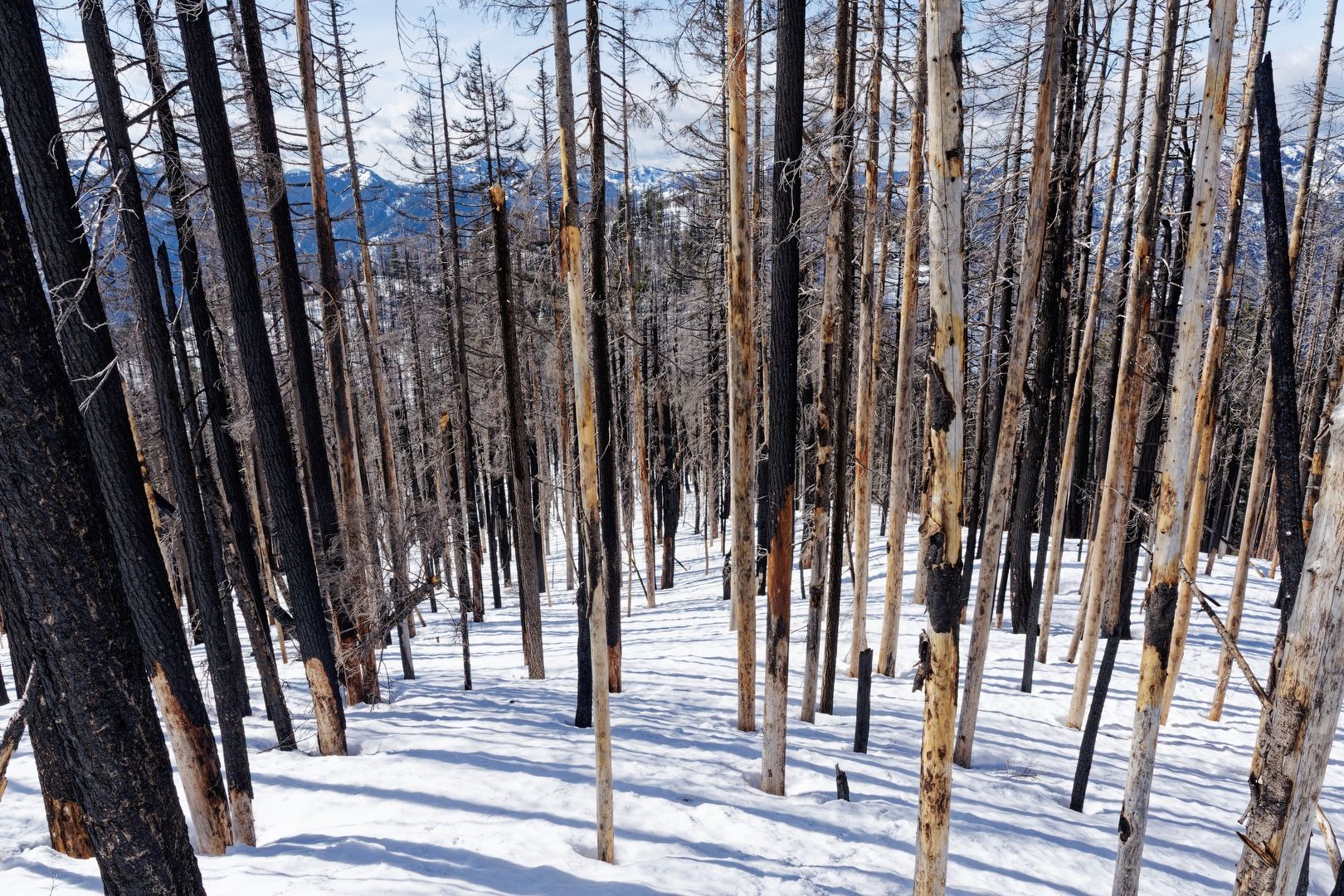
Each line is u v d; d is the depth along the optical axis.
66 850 6.55
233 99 8.38
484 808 7.51
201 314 9.17
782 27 7.24
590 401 6.12
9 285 2.57
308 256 11.84
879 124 11.03
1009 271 14.62
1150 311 12.46
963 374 3.79
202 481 8.78
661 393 26.23
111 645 2.89
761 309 18.19
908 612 16.44
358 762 8.82
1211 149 4.16
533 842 6.80
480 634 20.98
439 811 7.42
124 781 2.96
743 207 8.04
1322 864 7.57
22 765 8.48
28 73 4.69
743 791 8.09
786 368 7.50
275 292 12.21
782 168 7.39
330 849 6.59
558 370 19.47
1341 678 2.43
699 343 26.48
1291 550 3.45
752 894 6.12
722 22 8.62
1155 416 12.51
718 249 19.91
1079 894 6.50
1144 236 10.57
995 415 16.22
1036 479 14.31
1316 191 13.12
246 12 9.23
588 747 9.38
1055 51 8.25
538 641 14.34
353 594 11.41
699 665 14.31
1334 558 2.37
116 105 6.23
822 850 6.88
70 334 5.29
